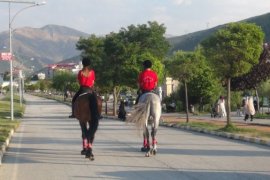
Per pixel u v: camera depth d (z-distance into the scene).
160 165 13.49
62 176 12.16
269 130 23.81
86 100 14.53
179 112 49.22
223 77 24.94
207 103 48.38
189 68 31.39
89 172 12.59
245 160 14.25
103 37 49.72
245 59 23.75
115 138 21.44
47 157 15.65
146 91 15.70
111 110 56.75
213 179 11.41
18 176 12.30
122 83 43.25
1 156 15.31
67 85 105.06
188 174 12.08
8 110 52.78
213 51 24.12
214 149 17.05
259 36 23.81
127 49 45.97
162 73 40.50
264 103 50.59
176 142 19.50
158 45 53.84
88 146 14.63
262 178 11.45
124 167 13.27
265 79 41.81
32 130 27.52
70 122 35.22
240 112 41.00
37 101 99.50
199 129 25.50
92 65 47.31
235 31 23.80
